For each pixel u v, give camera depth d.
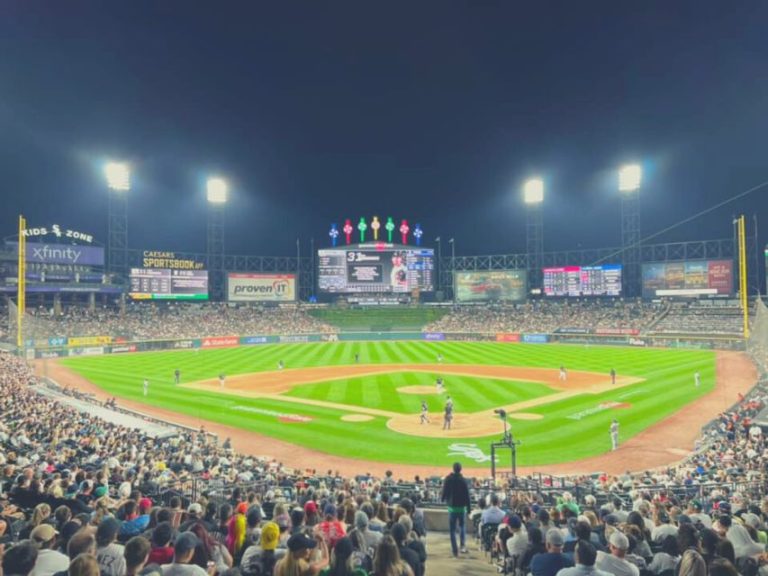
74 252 88.88
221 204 108.06
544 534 9.30
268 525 7.05
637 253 104.69
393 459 26.55
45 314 83.06
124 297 92.12
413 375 52.47
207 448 25.05
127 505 9.84
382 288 102.88
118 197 95.38
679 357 65.19
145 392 43.44
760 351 54.12
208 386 47.06
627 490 18.16
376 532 9.12
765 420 25.50
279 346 87.19
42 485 12.66
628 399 39.56
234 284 103.25
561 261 129.50
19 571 5.86
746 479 17.98
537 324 97.06
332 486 18.36
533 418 34.09
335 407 37.91
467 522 15.18
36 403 29.38
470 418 34.28
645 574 7.93
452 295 120.50
